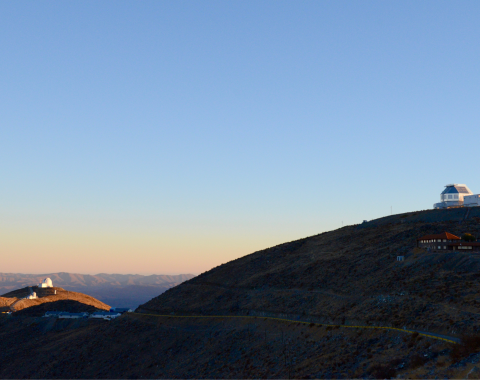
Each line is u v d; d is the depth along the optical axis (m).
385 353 65.06
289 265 138.38
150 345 121.75
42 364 134.38
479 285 76.94
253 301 118.56
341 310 89.50
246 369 84.44
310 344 82.50
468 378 47.22
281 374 74.12
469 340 56.34
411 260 102.12
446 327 65.25
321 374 66.56
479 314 65.19
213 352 100.31
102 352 127.75
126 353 122.06
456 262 90.50
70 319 181.25
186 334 118.69
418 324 69.62
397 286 89.50
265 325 101.62
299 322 94.56
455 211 144.50
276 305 108.56
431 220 142.00
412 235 125.94
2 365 144.75
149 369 109.38
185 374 95.69
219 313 121.81
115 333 136.88
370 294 91.50
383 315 78.31
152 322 136.38
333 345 77.12
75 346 139.12
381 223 156.38
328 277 113.44
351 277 107.06
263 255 164.00
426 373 52.97
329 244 149.62
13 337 172.25
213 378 86.69
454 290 77.62
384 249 120.19
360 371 61.84
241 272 152.25
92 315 186.88
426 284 85.00
